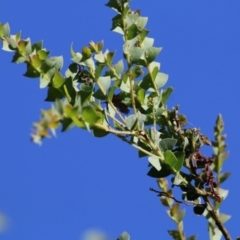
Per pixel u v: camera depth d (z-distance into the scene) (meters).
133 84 1.06
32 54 1.03
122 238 0.99
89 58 1.05
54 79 1.02
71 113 0.95
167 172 1.04
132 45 1.06
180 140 1.06
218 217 1.06
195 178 1.05
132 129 1.02
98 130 1.00
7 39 1.04
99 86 1.04
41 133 0.91
